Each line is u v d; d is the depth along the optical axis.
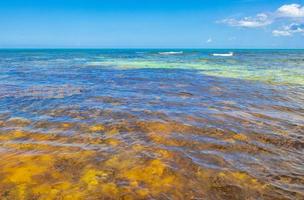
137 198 4.30
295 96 13.08
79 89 14.26
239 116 9.20
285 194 4.57
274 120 8.89
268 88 15.24
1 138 6.79
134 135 7.11
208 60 43.78
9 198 4.24
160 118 8.66
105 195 4.36
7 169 5.11
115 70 25.84
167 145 6.48
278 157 6.07
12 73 22.41
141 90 14.20
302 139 7.23
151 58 51.91
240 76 20.72
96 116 8.80
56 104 10.45
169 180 4.87
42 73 22.62
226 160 5.79
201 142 6.75
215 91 14.12
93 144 6.44
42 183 4.67
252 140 7.04
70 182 4.71
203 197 4.41
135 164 5.41
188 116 8.96
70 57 57.06
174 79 18.89
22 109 9.62
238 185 4.80
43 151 5.99
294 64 33.72
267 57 55.31
